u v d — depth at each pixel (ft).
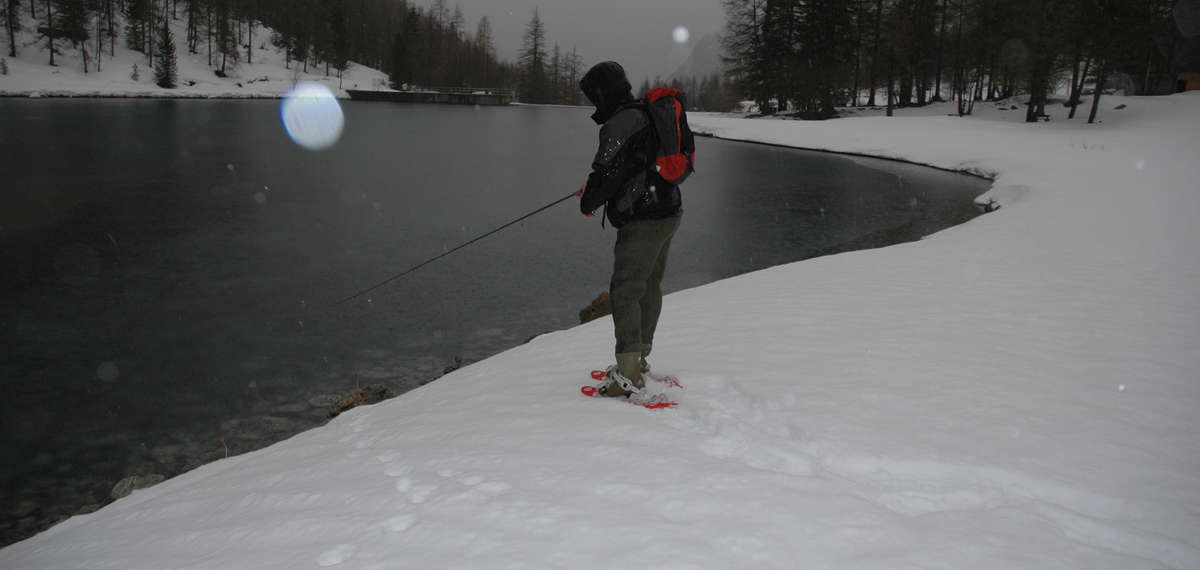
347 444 11.71
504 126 221.25
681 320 20.31
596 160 10.57
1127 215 44.19
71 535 10.38
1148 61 190.49
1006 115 174.09
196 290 39.11
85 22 256.93
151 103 224.94
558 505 7.16
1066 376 12.98
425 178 92.07
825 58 221.66
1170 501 7.80
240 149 114.73
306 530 7.48
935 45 213.46
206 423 23.15
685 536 6.32
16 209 60.29
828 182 96.27
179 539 8.47
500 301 38.40
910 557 6.08
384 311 36.11
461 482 8.14
